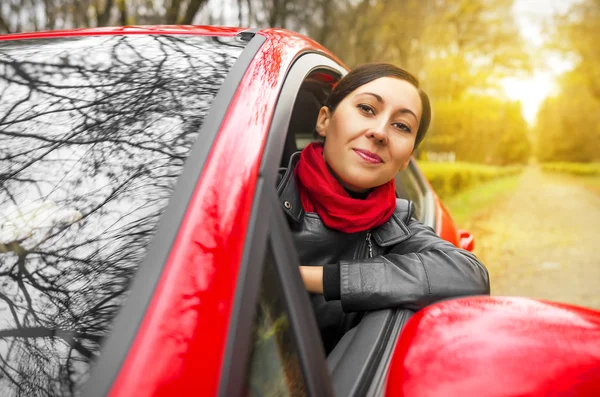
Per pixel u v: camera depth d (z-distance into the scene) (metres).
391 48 20.25
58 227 0.83
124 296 0.71
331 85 1.89
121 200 0.84
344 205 1.30
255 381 0.67
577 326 0.83
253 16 10.00
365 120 1.29
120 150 0.93
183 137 0.93
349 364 0.98
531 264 7.52
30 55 1.23
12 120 1.04
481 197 19.08
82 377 0.65
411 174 2.62
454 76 38.06
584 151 61.66
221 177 0.83
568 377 0.76
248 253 0.74
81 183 0.90
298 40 1.52
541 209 16.00
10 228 0.84
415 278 1.25
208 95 1.03
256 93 1.03
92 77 1.13
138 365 0.63
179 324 0.66
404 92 1.30
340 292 1.21
